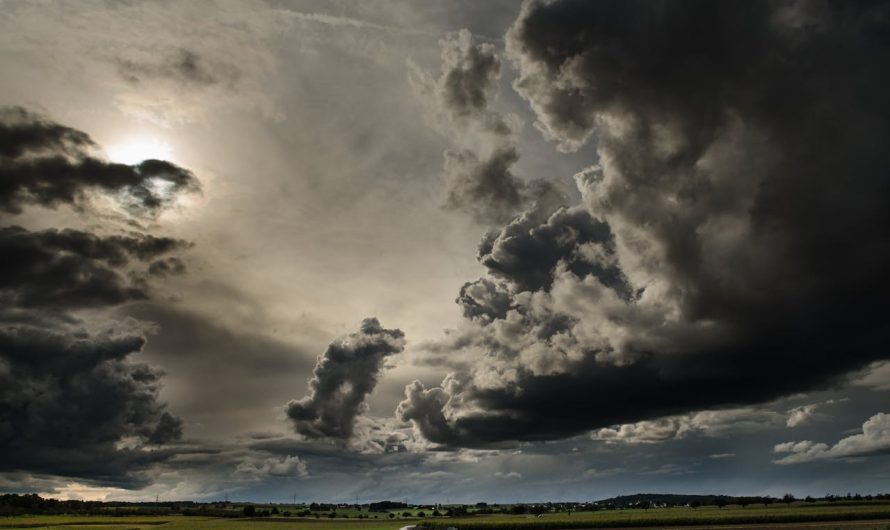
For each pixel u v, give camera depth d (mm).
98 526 145000
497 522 140000
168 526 152500
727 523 118812
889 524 101000
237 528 145625
